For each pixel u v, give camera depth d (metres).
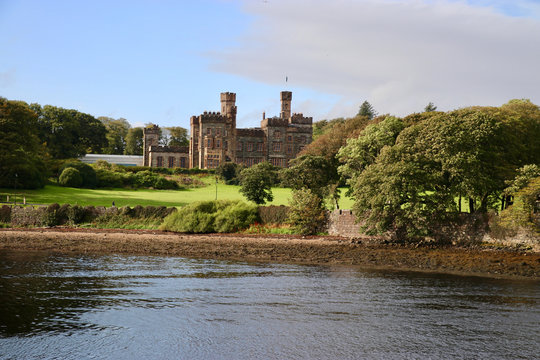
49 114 147.38
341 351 20.77
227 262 39.06
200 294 28.72
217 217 55.53
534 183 41.19
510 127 49.62
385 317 24.86
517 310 26.20
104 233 53.53
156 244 47.16
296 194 55.66
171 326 23.33
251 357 20.11
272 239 50.38
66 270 34.72
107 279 32.16
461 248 44.66
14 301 26.62
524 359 20.06
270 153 151.75
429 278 33.91
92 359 19.61
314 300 27.75
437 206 45.56
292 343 21.50
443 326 23.67
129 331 22.61
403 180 45.31
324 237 51.59
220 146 143.62
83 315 24.61
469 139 45.59
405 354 20.53
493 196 49.66
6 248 44.06
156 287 30.22
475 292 29.94
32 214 59.50
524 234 43.62
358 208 48.22
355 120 94.38
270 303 27.06
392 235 49.44
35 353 20.02
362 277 33.97
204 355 20.27
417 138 48.56
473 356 20.34
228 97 150.88
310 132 155.62
